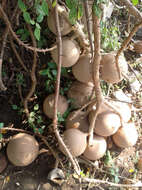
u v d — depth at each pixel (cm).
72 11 70
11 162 91
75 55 84
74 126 98
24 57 100
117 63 84
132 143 103
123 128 102
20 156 84
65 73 103
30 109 103
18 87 100
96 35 72
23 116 102
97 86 83
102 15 95
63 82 108
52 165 102
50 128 100
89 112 99
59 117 94
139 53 141
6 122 99
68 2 69
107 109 97
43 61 104
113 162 111
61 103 96
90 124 93
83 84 100
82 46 94
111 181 107
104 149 99
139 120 124
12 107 102
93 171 106
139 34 145
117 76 88
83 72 91
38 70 103
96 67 78
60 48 69
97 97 86
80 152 90
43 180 98
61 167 102
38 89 105
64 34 84
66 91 107
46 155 102
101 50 105
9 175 95
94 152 96
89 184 103
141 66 138
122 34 142
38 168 100
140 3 142
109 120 94
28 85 104
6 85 99
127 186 104
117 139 104
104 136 102
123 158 114
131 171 111
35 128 96
